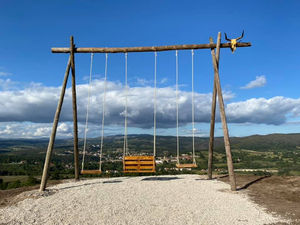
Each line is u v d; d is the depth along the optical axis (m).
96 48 9.93
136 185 9.18
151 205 6.61
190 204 6.84
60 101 9.10
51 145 8.62
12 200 7.47
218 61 9.75
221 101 9.27
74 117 10.47
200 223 5.42
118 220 5.46
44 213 5.94
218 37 9.77
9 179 41.28
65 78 9.53
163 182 9.99
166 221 5.47
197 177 11.66
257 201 7.41
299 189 8.70
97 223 5.30
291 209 6.50
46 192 8.05
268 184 9.74
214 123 10.73
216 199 7.51
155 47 9.95
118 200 6.95
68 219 5.54
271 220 5.66
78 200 6.93
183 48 9.97
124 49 9.96
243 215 6.02
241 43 9.73
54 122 8.81
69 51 9.98
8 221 5.48
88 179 11.30
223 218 5.77
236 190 8.86
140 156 9.59
